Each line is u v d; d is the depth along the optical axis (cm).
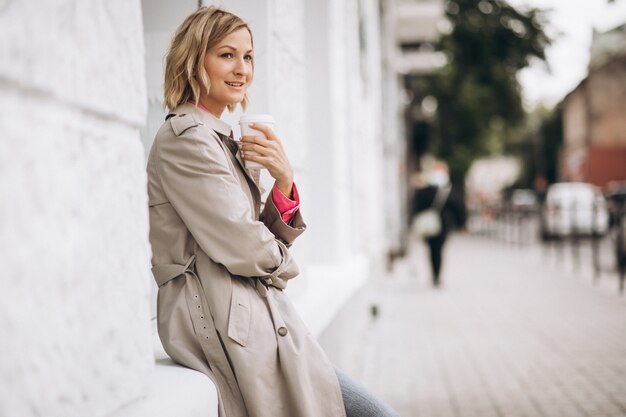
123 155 133
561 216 1839
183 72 200
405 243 1838
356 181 723
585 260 1469
